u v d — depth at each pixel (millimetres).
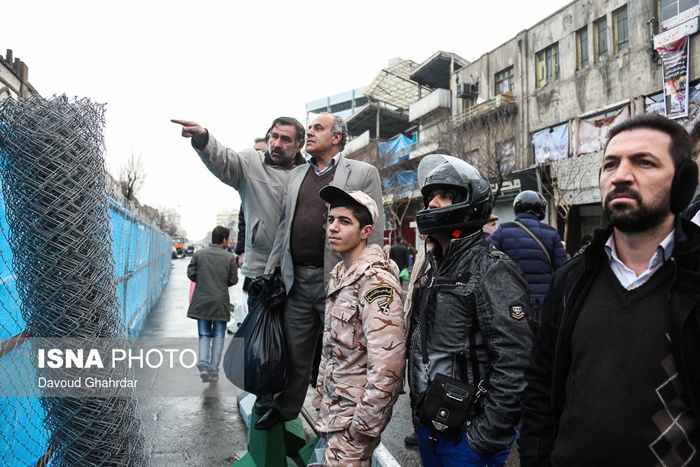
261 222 2762
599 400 1002
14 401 1952
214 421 3529
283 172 2859
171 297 13070
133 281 6082
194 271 4691
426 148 21047
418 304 1798
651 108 11867
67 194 1695
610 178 1066
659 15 11797
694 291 933
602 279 1115
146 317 8438
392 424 3656
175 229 72375
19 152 1653
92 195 1772
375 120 31172
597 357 1036
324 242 2416
